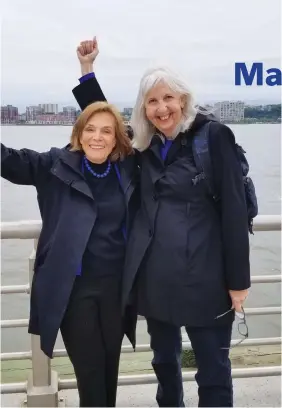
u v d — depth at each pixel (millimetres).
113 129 1865
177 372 2051
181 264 1767
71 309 1827
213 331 1851
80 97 2158
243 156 1825
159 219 1801
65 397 2430
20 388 2336
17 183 1903
